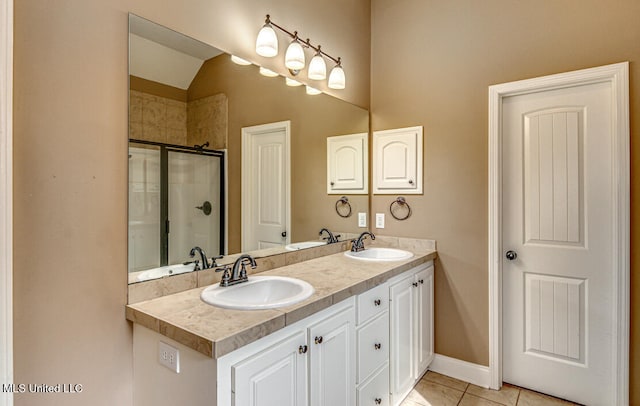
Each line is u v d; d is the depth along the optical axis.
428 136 2.52
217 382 1.02
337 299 1.46
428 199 2.52
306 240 2.22
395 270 1.94
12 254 1.00
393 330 1.96
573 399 2.08
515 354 2.28
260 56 1.89
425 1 2.55
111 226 1.29
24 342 1.08
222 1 1.69
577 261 2.06
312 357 1.36
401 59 2.66
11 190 0.96
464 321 2.38
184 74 1.54
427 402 2.11
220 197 1.71
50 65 1.13
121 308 1.31
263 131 1.94
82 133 1.21
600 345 1.99
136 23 1.36
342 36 2.50
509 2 2.22
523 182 2.23
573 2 2.01
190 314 1.22
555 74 2.06
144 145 1.40
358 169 2.67
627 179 1.85
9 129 0.96
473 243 2.34
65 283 1.17
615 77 1.88
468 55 2.36
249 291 1.59
